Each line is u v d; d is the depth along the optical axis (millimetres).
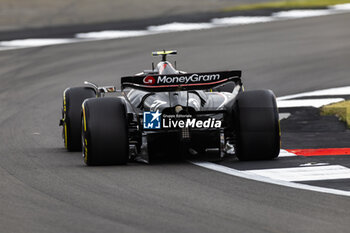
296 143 39031
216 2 149125
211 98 36531
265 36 94438
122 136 32969
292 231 22328
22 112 53562
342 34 92938
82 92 39750
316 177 30016
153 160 35000
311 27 101062
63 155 37531
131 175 30984
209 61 76750
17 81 68375
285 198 26344
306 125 44469
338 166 32250
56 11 137125
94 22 118250
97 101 33719
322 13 117250
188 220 23562
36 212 24781
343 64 72062
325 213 24281
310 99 53875
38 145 41094
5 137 43844
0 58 83062
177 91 33719
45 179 30406
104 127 32906
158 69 36688
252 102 33875
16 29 111188
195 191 27641
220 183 29031
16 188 28625
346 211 24516
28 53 86062
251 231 22328
